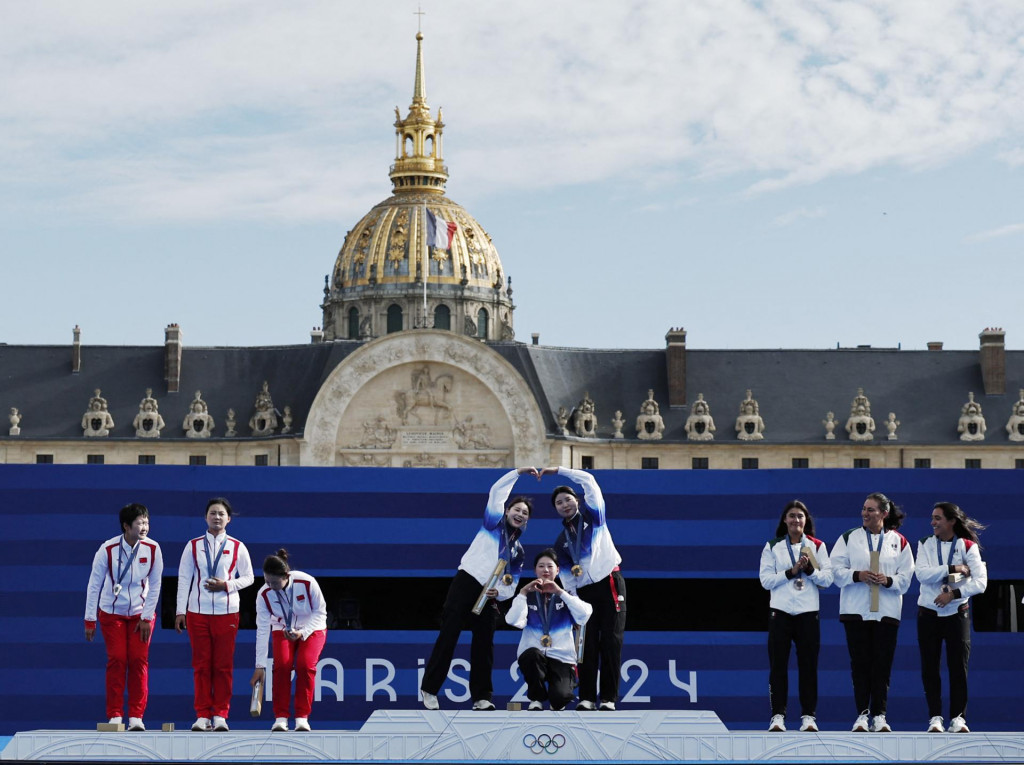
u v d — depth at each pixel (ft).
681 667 120.26
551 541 122.72
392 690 119.65
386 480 122.21
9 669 119.24
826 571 103.86
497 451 453.99
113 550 105.50
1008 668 119.44
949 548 104.99
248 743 100.22
